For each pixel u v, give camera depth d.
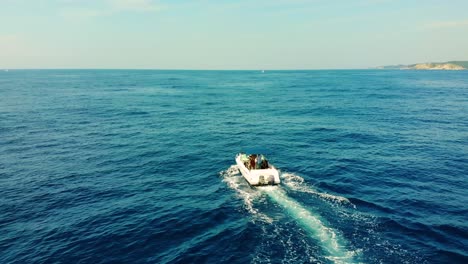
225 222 23.19
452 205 25.58
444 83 162.50
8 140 47.47
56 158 39.34
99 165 36.88
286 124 60.06
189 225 22.95
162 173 34.28
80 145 45.22
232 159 38.88
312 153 40.69
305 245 19.81
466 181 30.69
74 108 79.56
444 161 36.62
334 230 21.53
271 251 19.30
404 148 42.16
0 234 22.23
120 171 34.88
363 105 83.00
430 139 46.69
